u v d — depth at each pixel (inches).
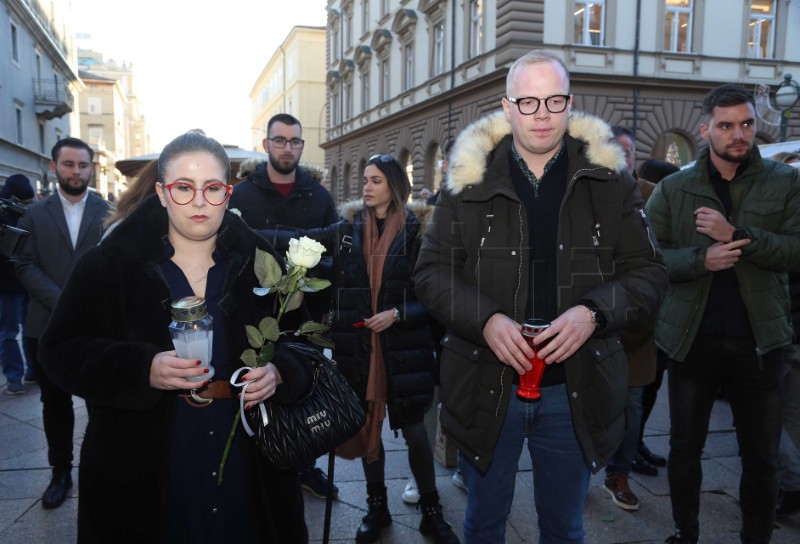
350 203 112.6
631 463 125.6
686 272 90.8
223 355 63.3
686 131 627.5
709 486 124.3
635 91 606.5
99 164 2047.2
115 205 81.0
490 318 66.4
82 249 126.3
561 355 62.7
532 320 67.1
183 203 58.0
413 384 102.2
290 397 61.9
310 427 62.2
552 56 68.6
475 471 75.2
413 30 829.8
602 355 69.9
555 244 71.3
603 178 69.1
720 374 93.4
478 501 75.2
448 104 729.0
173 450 61.1
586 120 71.7
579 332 62.8
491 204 71.8
